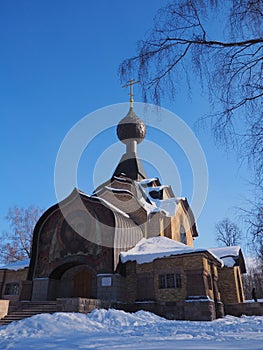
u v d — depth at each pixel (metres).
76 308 14.80
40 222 22.05
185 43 7.13
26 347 7.75
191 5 6.97
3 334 10.85
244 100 6.80
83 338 9.10
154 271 18.88
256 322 14.02
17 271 24.19
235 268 23.12
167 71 7.25
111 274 18.64
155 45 7.27
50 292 20.30
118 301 18.08
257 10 6.44
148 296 18.42
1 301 16.17
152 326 12.46
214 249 23.98
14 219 36.50
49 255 21.03
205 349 5.88
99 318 13.57
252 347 6.02
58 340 8.89
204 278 17.64
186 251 18.41
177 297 17.72
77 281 21.06
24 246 35.75
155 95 7.32
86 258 19.69
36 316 12.48
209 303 16.73
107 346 6.95
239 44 6.76
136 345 6.92
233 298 21.30
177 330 10.63
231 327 11.73
